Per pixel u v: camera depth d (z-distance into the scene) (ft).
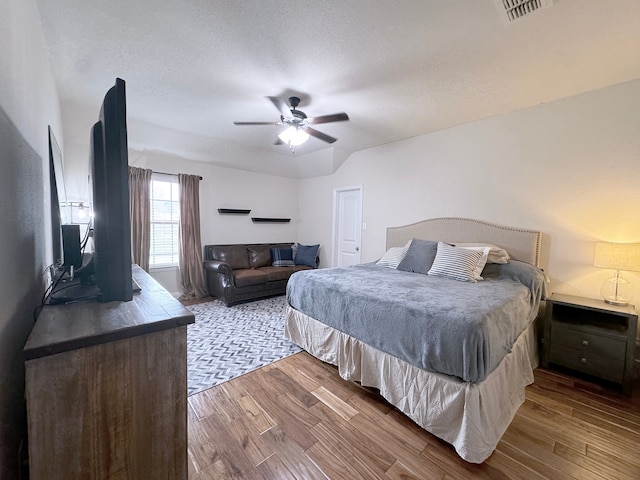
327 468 4.69
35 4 4.89
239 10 5.29
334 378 7.48
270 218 18.38
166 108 9.82
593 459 4.96
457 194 11.41
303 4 5.14
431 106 9.50
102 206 3.72
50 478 2.55
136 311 3.31
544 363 8.22
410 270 10.22
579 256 8.66
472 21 5.51
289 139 9.53
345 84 8.02
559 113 8.91
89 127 10.78
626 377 6.88
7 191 2.79
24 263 3.46
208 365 8.03
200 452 4.97
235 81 7.89
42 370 2.45
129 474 2.93
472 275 8.51
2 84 2.73
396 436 5.44
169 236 14.67
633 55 6.55
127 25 5.71
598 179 8.28
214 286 14.55
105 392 2.76
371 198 14.78
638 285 7.79
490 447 4.89
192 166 15.25
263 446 5.13
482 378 4.87
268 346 9.29
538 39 6.03
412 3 5.07
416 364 5.60
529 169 9.57
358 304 6.91
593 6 5.08
